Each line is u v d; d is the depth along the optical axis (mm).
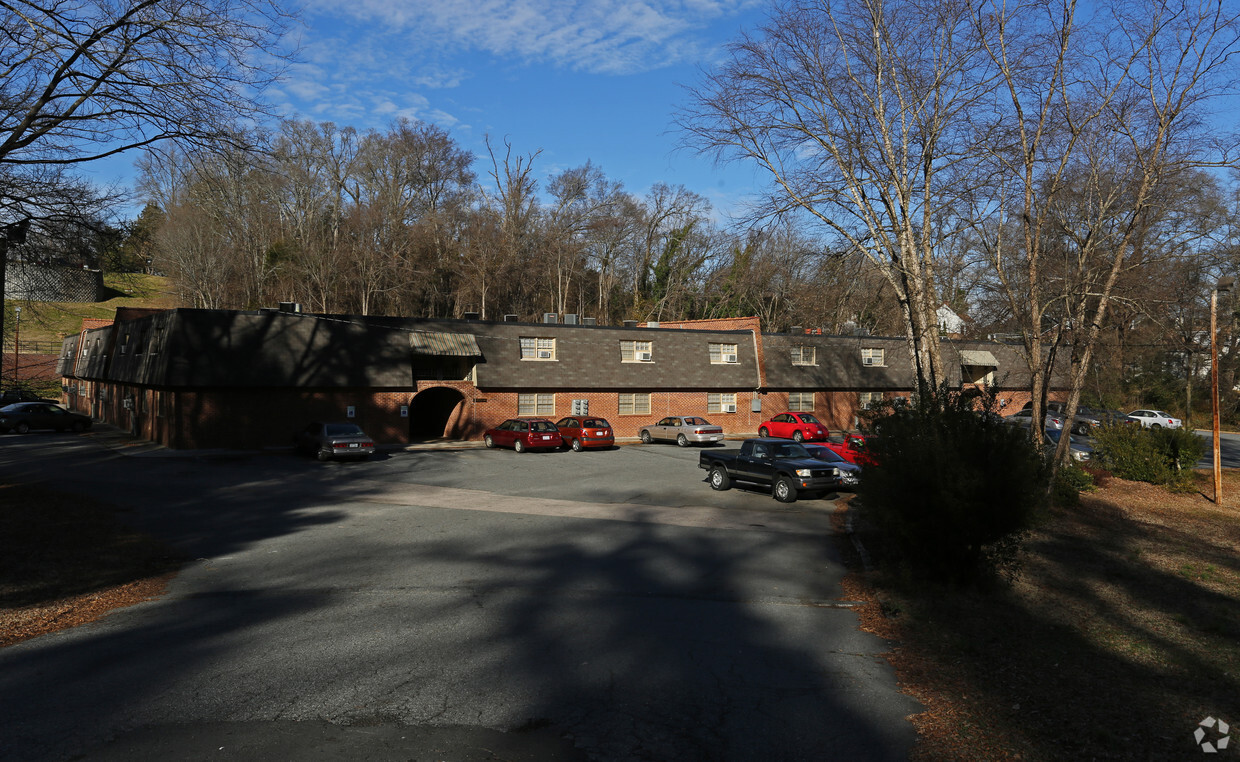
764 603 10727
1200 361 50562
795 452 21188
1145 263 21000
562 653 8352
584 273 72750
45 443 31906
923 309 19641
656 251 74062
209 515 17141
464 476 24844
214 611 9883
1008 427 11305
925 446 11078
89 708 6613
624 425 40656
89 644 8453
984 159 19344
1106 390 48875
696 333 43094
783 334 45969
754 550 14258
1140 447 26047
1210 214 19797
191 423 29203
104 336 41406
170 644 8477
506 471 26344
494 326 37750
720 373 43188
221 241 62812
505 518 17328
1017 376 51469
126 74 14945
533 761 5766
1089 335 21766
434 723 6422
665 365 41656
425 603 10336
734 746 6125
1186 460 25281
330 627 9195
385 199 64812
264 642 8586
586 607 10258
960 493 10414
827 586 11766
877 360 49375
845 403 47844
